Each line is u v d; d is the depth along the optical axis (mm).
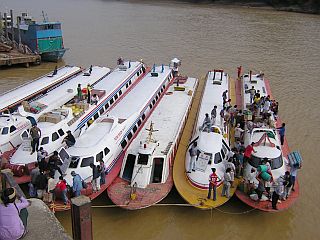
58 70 35094
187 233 17953
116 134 21641
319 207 19609
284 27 70750
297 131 27891
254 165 19656
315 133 27641
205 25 71562
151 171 19562
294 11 93812
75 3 105875
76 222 9047
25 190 19891
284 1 96688
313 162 23719
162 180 19547
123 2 109875
